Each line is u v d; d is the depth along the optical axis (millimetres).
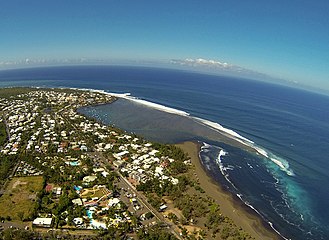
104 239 86938
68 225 93688
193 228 95875
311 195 122938
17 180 122750
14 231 87688
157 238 88125
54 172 129250
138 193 116500
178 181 126000
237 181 131625
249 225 100125
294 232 98438
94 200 108500
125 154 153875
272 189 126312
